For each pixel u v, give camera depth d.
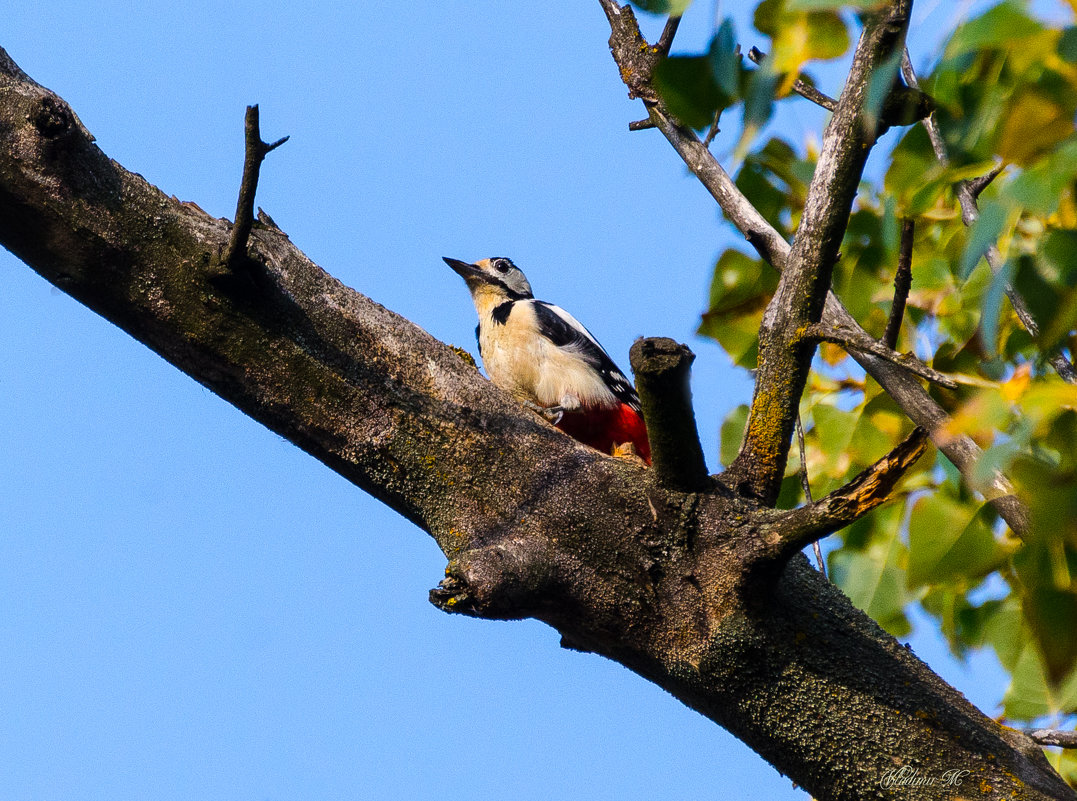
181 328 7.01
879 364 7.96
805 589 6.78
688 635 6.64
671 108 4.92
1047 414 3.68
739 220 8.77
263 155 6.39
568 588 6.75
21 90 6.91
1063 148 3.64
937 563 6.11
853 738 6.36
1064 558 4.19
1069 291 3.97
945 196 8.64
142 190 7.07
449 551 6.96
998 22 3.77
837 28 4.45
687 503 6.77
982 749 6.29
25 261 7.05
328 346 7.13
